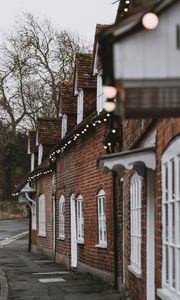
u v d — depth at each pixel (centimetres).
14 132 5847
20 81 5238
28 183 2705
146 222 774
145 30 314
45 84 4819
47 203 2311
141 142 863
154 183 747
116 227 1198
